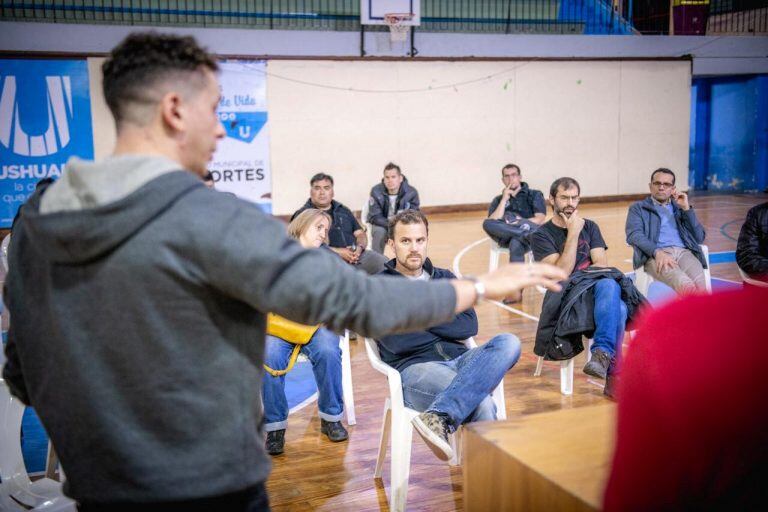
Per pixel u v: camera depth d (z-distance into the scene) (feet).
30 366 4.00
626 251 28.17
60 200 3.66
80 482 3.86
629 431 2.98
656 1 46.26
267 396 10.87
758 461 2.77
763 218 13.75
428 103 40.34
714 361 2.79
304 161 38.70
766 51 46.01
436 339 10.12
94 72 34.55
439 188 41.34
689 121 45.32
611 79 43.42
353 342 17.43
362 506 9.27
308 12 39.50
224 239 3.55
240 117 37.24
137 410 3.72
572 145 43.27
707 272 17.44
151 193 3.54
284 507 9.27
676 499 2.87
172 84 3.77
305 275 3.59
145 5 37.24
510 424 4.77
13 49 33.60
